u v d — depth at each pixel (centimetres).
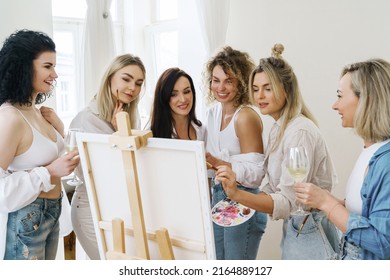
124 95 197
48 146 164
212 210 168
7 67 156
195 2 291
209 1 283
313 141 150
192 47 314
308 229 148
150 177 126
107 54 278
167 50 352
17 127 152
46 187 154
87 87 275
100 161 135
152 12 356
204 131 211
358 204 128
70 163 156
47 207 166
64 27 304
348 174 257
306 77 265
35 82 161
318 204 130
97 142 130
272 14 275
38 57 159
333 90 254
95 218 142
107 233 143
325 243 147
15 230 157
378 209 114
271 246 299
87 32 272
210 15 284
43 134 167
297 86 158
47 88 166
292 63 270
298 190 133
